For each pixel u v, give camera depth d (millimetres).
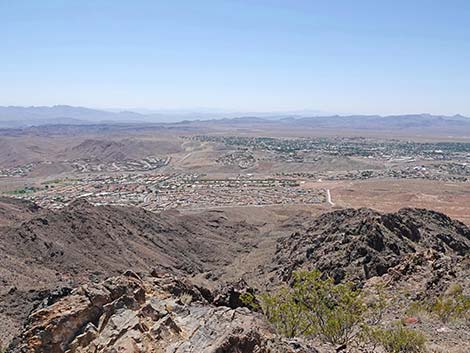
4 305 36938
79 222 68438
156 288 19484
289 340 15633
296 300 19484
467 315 22672
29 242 58031
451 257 36562
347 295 18688
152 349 14625
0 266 48062
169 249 76750
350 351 17234
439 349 18156
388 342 17703
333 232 60344
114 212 79375
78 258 58188
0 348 19750
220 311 17047
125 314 16000
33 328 14953
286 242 73562
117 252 65875
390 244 51656
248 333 14586
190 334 15539
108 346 14625
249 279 60875
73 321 15352
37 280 47062
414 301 28016
